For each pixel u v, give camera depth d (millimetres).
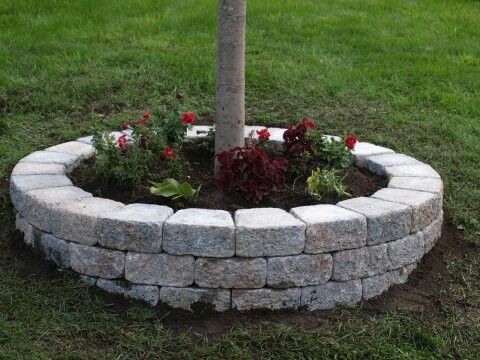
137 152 3100
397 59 5633
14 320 2547
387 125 4484
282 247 2566
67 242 2744
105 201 2818
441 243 3186
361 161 3553
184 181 3168
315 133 3430
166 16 6367
